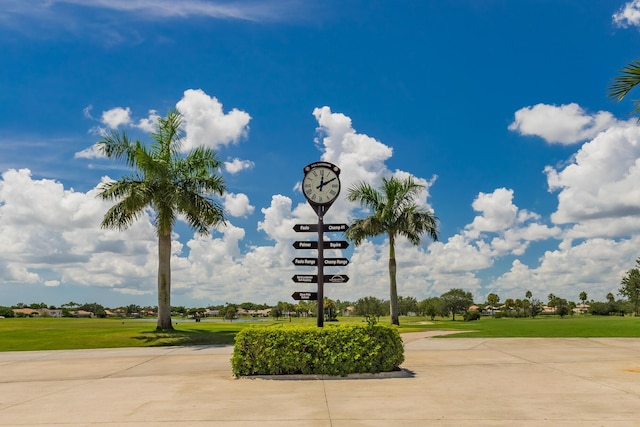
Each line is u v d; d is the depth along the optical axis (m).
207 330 27.39
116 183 26.28
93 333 25.28
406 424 7.44
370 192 35.16
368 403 9.09
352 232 35.09
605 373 12.25
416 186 35.16
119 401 9.62
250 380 12.12
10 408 9.09
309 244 14.30
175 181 27.23
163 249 27.14
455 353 17.27
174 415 8.30
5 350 21.27
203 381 12.11
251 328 12.80
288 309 107.25
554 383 10.91
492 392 9.96
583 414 7.91
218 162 27.52
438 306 104.88
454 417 7.84
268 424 7.60
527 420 7.57
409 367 13.96
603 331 24.94
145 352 19.75
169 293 27.16
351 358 12.30
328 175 14.78
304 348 12.47
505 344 20.17
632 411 8.09
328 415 8.16
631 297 66.12
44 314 122.19
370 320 12.70
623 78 15.59
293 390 10.66
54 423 7.82
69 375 13.80
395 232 35.25
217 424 7.64
